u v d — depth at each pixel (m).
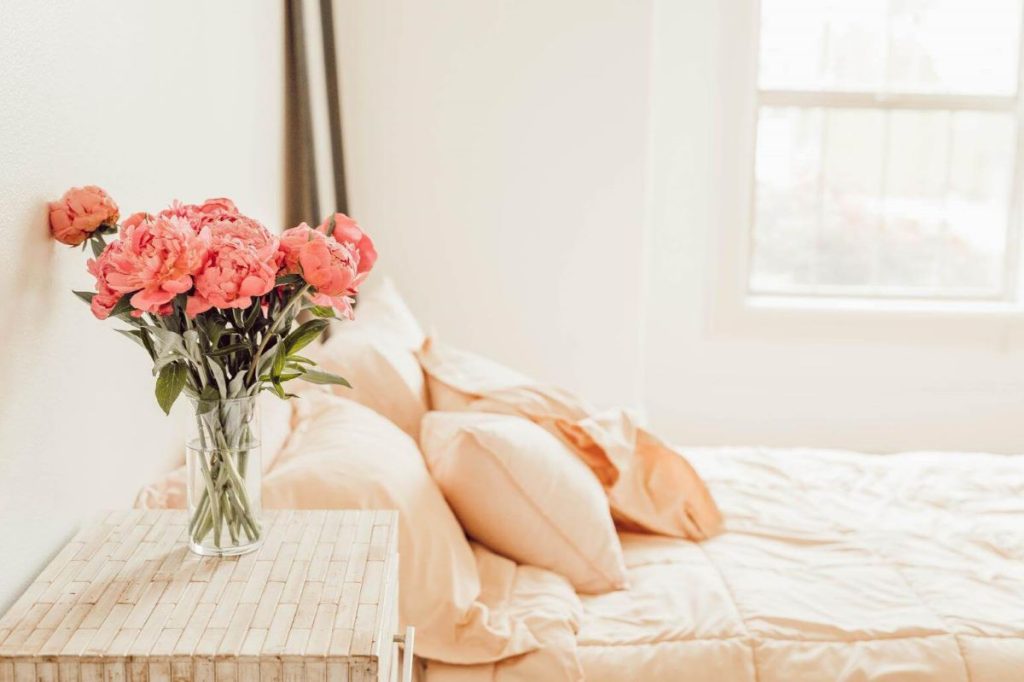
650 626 1.81
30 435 1.23
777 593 1.91
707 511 2.26
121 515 1.43
